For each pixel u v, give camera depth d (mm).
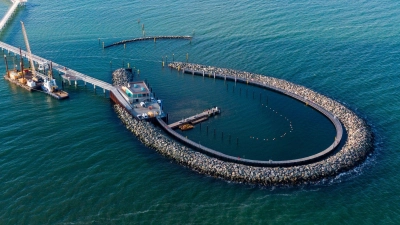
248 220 102875
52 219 102500
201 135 140750
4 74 188125
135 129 141125
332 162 120938
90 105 161625
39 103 162250
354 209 106188
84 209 105938
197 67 193625
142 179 117438
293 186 114312
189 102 164875
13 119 149875
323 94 166250
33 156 127625
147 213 104938
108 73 191375
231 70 188375
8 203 107562
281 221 102625
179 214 104688
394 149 130250
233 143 135875
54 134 140250
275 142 136625
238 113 155750
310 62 193000
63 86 177500
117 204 107812
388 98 160875
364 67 185375
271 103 163250
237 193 111875
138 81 182500
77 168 122125
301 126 146625
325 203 108250
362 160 124688
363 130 137125
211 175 118750
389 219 103062
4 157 126938
